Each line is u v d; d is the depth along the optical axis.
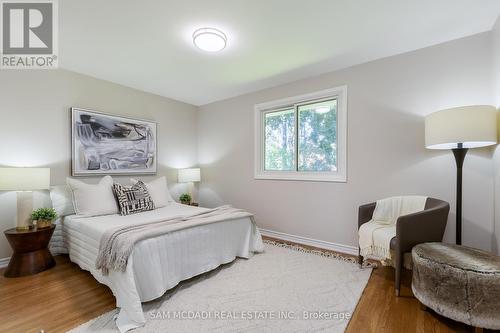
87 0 1.69
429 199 2.18
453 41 2.21
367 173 2.66
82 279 2.14
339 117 2.90
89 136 3.02
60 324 1.53
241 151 3.82
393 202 2.35
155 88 3.54
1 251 2.42
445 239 2.22
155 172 3.76
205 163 4.33
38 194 2.63
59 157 2.80
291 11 1.83
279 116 3.49
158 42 2.26
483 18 1.92
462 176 2.11
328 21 1.95
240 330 1.48
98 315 1.63
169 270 1.88
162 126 3.89
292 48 2.38
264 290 1.94
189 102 4.25
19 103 2.54
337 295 1.86
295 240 3.22
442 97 2.26
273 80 3.21
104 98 3.20
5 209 2.46
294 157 3.30
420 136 2.36
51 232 2.39
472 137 1.73
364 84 2.69
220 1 1.71
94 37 2.16
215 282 2.08
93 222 2.23
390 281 2.07
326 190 2.96
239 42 2.26
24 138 2.56
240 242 2.61
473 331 1.42
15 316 1.61
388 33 2.12
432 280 1.52
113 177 3.26
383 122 2.56
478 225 2.09
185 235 2.03
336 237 2.88
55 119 2.78
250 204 3.71
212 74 3.02
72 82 2.91
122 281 1.60
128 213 2.64
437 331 1.46
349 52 2.46
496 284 1.32
